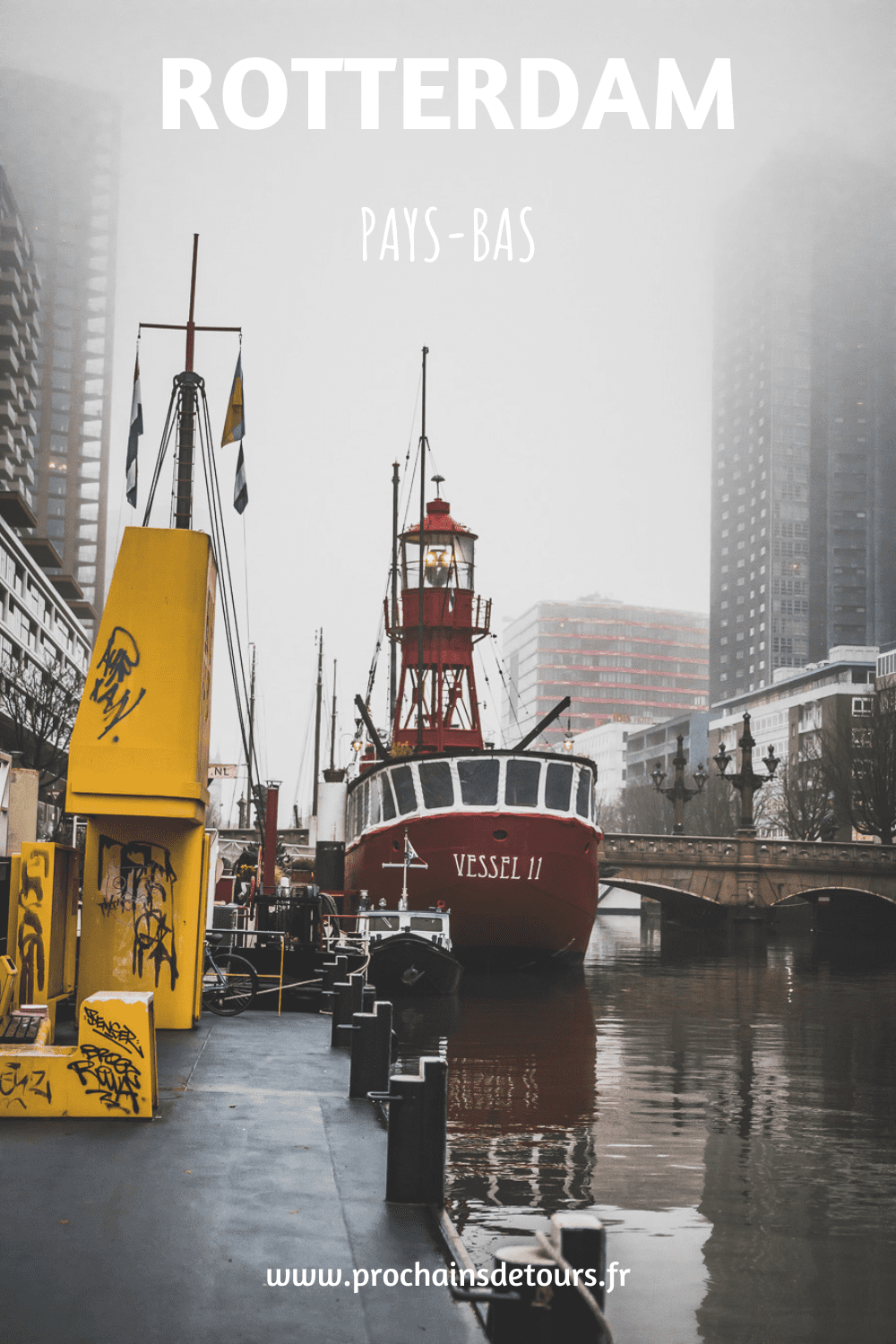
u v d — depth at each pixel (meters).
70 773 15.34
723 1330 9.64
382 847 44.09
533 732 43.19
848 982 48.25
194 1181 8.80
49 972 14.76
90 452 179.62
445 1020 31.22
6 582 90.94
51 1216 7.85
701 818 119.25
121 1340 5.97
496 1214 12.77
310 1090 12.85
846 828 102.44
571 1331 5.65
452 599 52.12
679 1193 13.80
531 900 41.69
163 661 15.64
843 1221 12.70
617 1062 24.36
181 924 16.50
